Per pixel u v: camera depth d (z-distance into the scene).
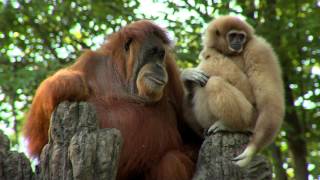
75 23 30.50
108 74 16.23
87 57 16.28
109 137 12.51
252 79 15.46
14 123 27.48
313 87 29.59
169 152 15.55
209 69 15.61
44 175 12.84
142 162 15.41
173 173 15.12
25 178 12.68
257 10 30.20
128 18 28.95
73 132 12.98
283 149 30.86
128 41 16.36
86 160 12.27
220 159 13.68
